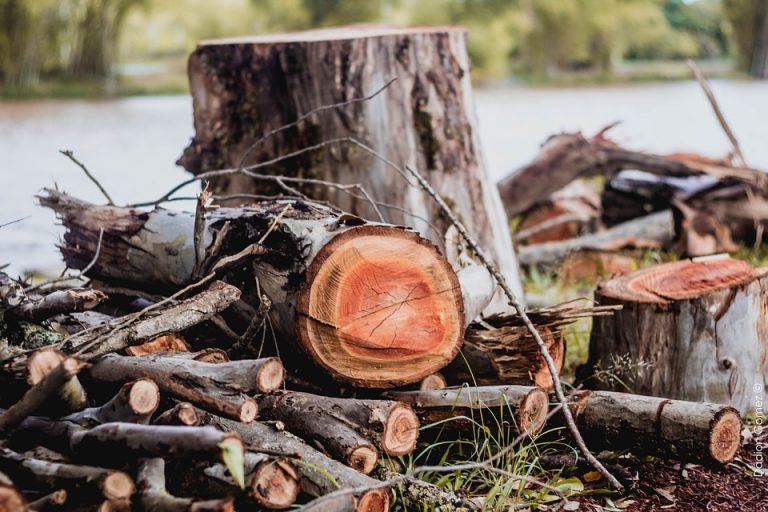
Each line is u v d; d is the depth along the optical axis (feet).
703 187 20.59
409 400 10.24
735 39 103.19
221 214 10.71
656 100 70.59
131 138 47.44
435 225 14.73
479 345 10.94
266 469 8.34
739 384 12.13
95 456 8.14
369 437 9.35
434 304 10.20
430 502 9.14
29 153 41.39
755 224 20.11
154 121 56.34
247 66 15.08
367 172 14.78
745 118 55.67
